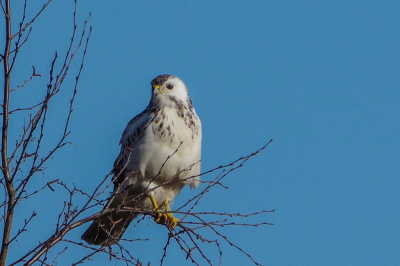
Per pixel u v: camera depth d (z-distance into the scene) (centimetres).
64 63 818
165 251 929
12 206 812
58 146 830
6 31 816
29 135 797
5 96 820
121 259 862
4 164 820
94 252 844
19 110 840
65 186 845
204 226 924
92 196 853
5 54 815
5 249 804
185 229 927
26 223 810
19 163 805
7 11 814
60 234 834
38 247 820
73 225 870
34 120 818
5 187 824
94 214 899
